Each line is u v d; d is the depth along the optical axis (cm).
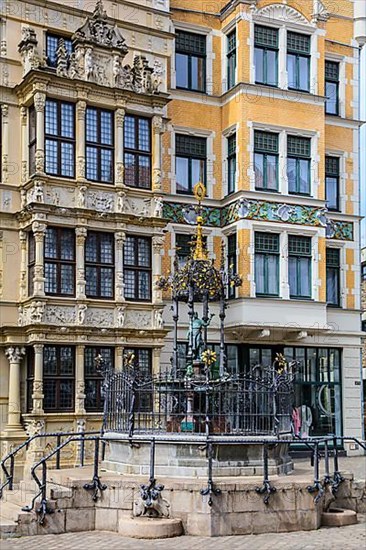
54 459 2509
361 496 1978
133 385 1925
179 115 3116
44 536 1670
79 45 2734
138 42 2980
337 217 3400
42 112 2633
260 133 3108
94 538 1648
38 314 2559
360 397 3353
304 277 3138
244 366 3102
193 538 1645
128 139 2823
